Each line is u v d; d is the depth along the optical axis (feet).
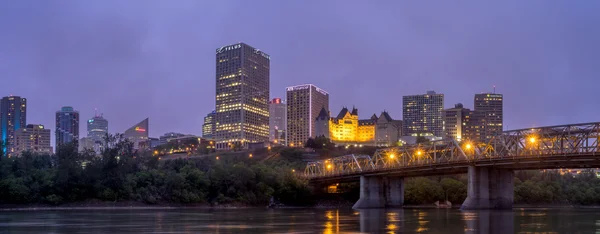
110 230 300.61
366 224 339.57
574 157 449.48
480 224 331.77
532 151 488.02
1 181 606.14
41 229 308.81
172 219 403.95
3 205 600.80
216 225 336.90
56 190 639.76
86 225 338.75
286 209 642.22
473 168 538.47
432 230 290.35
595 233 268.82
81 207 638.94
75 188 647.15
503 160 507.30
